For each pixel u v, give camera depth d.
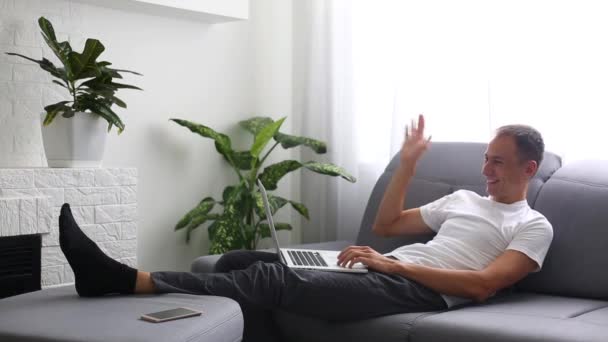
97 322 1.79
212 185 3.80
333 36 3.71
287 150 4.05
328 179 3.72
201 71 3.72
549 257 2.37
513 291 2.43
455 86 3.25
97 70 2.91
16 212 2.80
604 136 2.83
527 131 2.39
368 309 2.14
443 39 3.28
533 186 2.54
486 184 2.66
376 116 3.62
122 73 3.44
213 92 3.78
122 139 3.45
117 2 3.29
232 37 3.84
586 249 2.31
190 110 3.69
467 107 3.22
